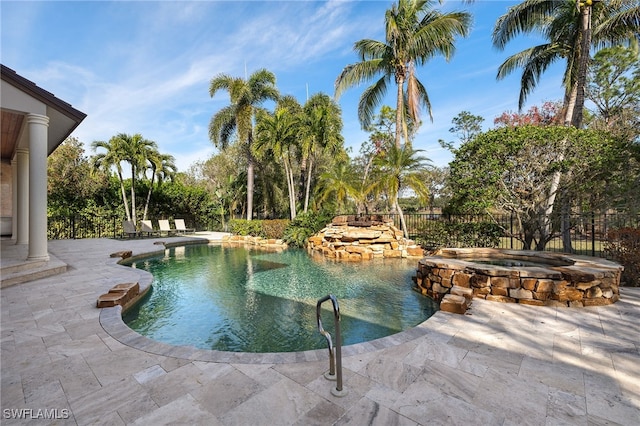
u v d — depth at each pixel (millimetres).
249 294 5672
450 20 10539
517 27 10039
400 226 12000
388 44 11789
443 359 2711
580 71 8523
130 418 1950
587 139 6617
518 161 7129
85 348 2928
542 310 4043
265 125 14078
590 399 2129
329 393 2211
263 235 14758
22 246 8336
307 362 2666
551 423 1889
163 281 6680
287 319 4418
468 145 7719
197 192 19766
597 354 2801
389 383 2332
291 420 1923
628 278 5344
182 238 14242
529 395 2180
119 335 3215
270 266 8414
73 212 14789
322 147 14273
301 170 16344
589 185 6902
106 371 2518
